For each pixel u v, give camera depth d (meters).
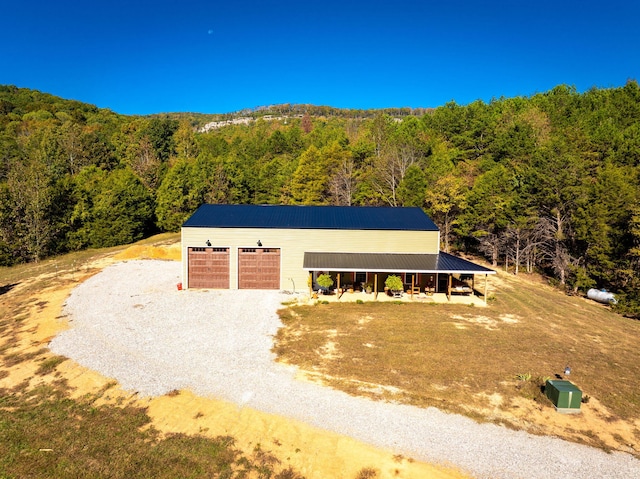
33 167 44.84
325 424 11.83
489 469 10.15
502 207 37.03
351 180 51.09
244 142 85.12
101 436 11.07
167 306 22.55
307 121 117.50
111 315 20.84
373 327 19.45
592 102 54.75
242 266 26.44
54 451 10.43
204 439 11.06
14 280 28.88
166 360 15.77
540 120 49.59
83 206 44.72
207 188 55.09
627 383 14.49
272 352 16.62
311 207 31.09
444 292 26.58
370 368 15.17
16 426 11.44
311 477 9.79
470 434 11.45
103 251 41.97
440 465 10.27
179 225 52.44
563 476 9.95
